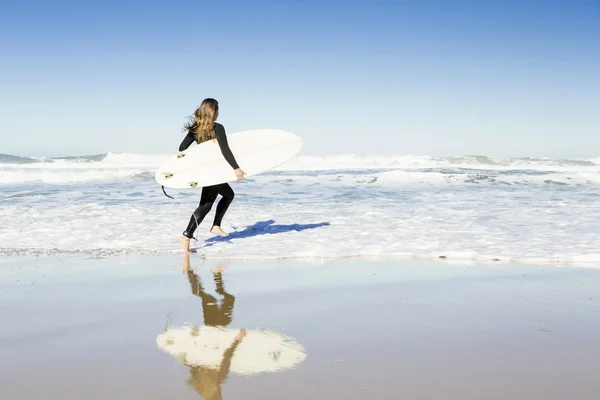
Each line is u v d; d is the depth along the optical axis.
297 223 7.92
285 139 6.71
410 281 4.43
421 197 12.03
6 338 2.95
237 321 3.30
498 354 2.65
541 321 3.25
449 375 2.37
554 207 9.98
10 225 7.68
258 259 5.45
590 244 6.00
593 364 2.51
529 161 31.94
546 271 4.80
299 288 4.20
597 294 3.95
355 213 9.09
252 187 14.80
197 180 5.79
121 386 2.26
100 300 3.82
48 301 3.79
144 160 30.52
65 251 5.88
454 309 3.54
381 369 2.45
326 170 24.45
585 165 31.59
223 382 2.30
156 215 8.83
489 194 12.80
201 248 6.06
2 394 2.18
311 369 2.45
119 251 5.89
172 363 2.54
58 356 2.65
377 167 27.95
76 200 11.26
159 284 4.35
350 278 4.55
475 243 6.18
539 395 2.16
